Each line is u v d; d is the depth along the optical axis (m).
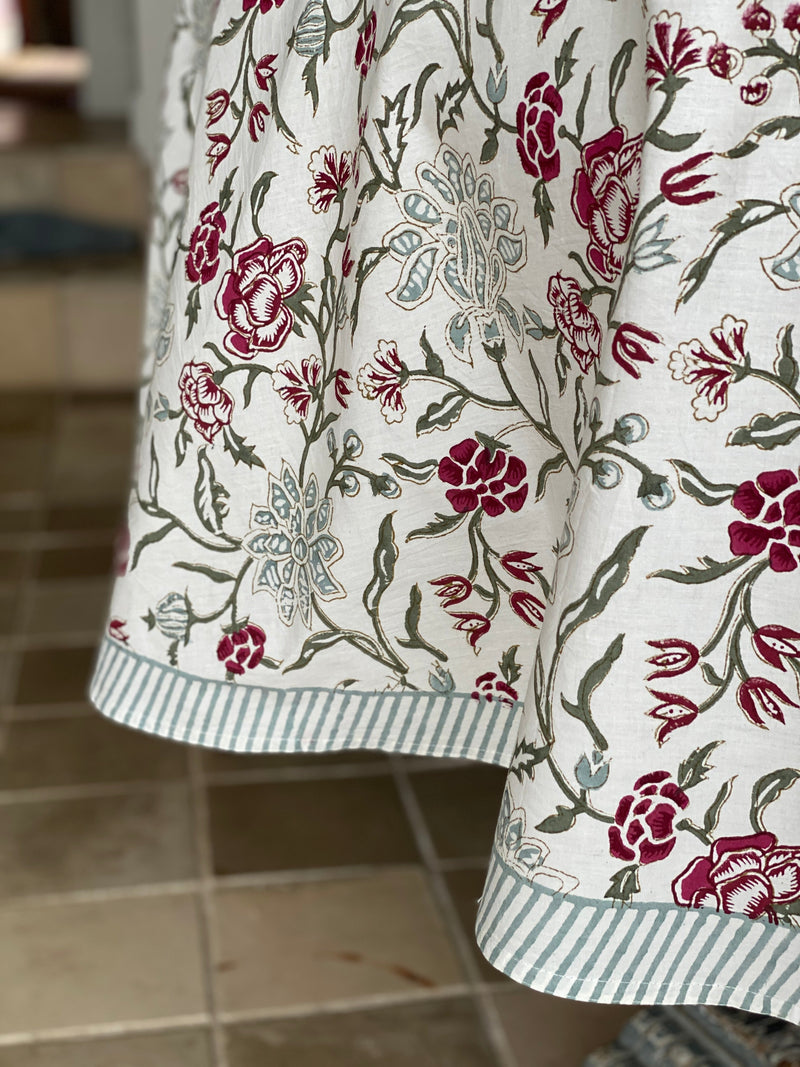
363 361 0.64
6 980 1.04
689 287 0.49
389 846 1.25
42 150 3.21
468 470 0.65
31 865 1.21
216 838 1.26
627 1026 0.91
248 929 1.12
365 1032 0.99
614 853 0.54
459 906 1.15
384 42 0.60
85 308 2.88
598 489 0.51
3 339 2.88
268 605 0.69
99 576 1.96
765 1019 0.85
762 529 0.51
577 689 0.52
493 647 0.69
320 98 0.62
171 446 0.69
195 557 0.69
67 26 6.00
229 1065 0.95
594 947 0.55
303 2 0.62
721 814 0.54
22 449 2.54
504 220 0.61
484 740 0.71
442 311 0.63
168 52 0.88
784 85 0.47
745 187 0.48
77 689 1.60
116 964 1.07
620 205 0.56
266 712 0.71
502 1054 0.96
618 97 0.54
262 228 0.64
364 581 0.67
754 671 0.52
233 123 0.66
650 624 0.52
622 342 0.50
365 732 0.71
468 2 0.58
